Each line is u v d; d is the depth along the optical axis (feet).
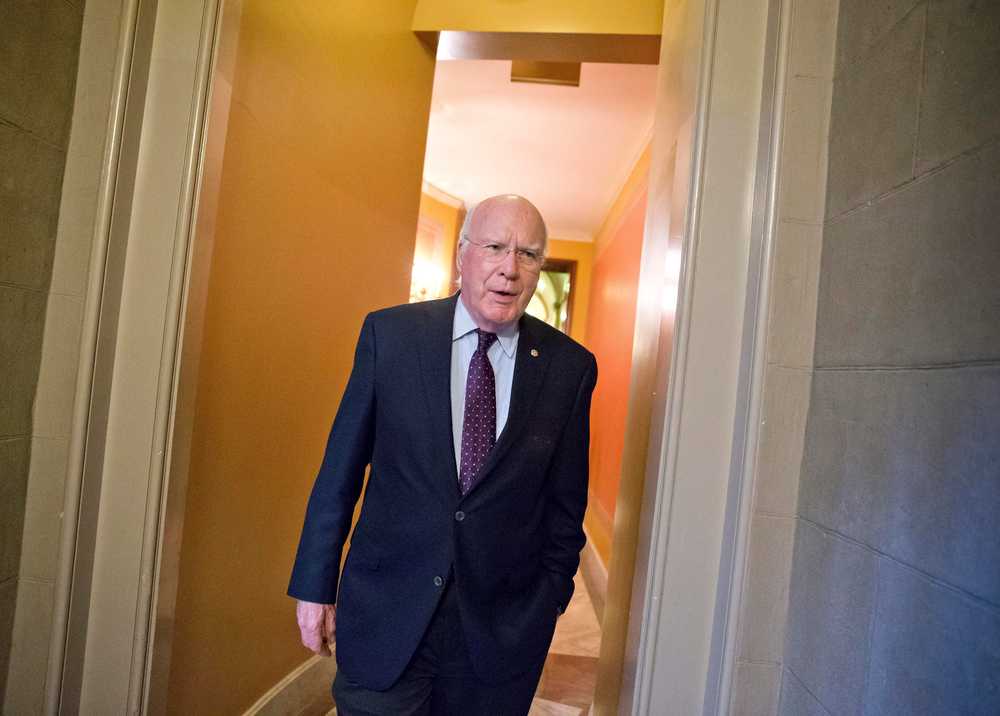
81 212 3.75
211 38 3.84
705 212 3.67
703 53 3.71
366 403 4.00
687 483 3.67
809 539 3.30
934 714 2.27
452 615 3.80
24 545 3.76
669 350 3.82
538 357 4.09
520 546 3.94
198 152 3.82
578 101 13.62
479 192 21.75
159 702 4.04
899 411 2.60
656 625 3.68
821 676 3.07
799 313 3.46
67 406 3.76
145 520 3.82
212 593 5.56
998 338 2.06
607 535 14.75
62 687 3.71
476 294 3.82
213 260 5.06
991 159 2.16
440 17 8.84
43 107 3.58
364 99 7.63
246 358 5.71
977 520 2.11
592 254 26.48
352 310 7.77
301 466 6.98
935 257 2.45
